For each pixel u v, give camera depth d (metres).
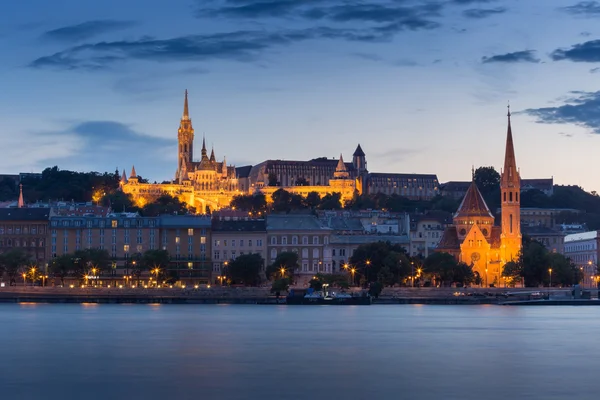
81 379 190.25
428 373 197.50
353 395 172.75
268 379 189.88
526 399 169.00
